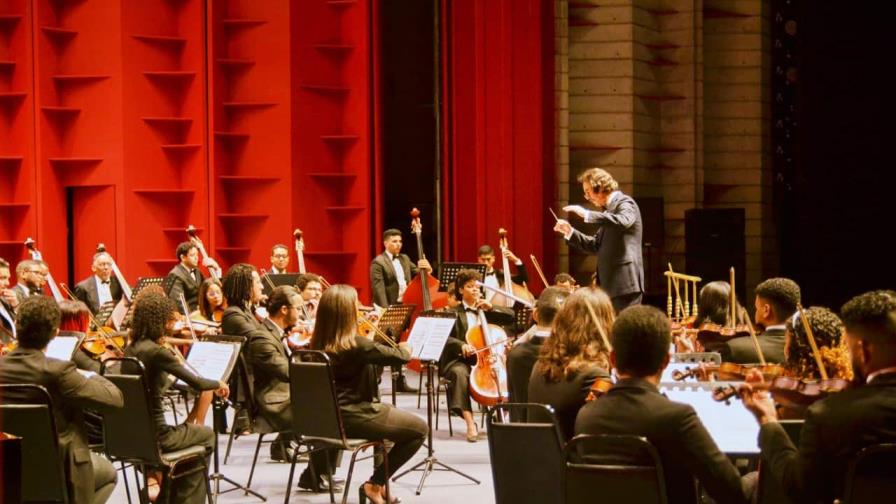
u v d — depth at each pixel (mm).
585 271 13336
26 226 12477
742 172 14125
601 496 3764
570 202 13477
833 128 14289
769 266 14273
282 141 12711
